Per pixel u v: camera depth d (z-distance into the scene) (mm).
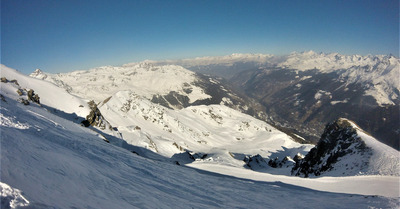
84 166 19031
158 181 25500
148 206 15250
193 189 26359
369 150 54625
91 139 41938
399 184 39125
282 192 33375
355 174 47812
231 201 24250
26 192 9578
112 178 19359
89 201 12094
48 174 13227
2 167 11008
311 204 25500
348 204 23297
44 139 23953
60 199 10688
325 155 68188
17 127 24891
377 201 22688
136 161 34094
